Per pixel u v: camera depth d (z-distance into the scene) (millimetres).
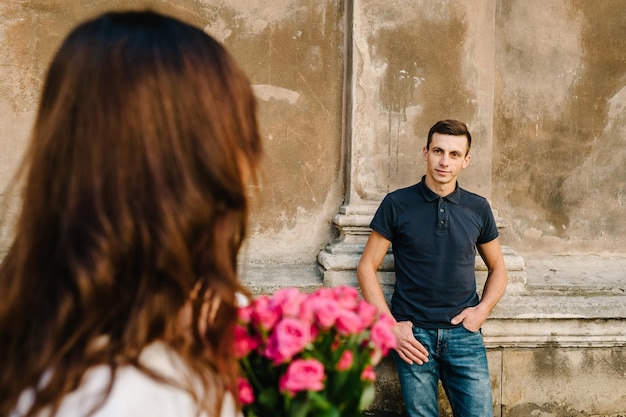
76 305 685
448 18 3123
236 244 832
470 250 2598
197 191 722
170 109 713
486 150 3180
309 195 3209
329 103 3197
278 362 918
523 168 3383
